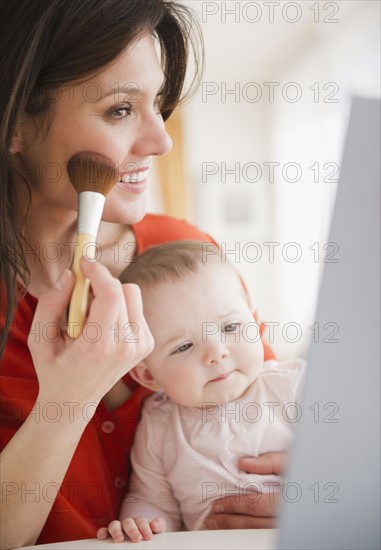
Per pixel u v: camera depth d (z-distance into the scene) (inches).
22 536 25.8
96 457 32.1
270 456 32.0
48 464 24.5
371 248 14.8
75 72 25.5
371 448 15.4
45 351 21.8
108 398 34.7
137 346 22.4
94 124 26.8
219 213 178.5
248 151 182.9
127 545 23.8
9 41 25.2
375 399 15.2
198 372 32.5
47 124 27.2
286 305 167.3
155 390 34.7
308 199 147.8
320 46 136.2
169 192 166.2
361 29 112.4
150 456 33.7
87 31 25.1
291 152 162.6
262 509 30.1
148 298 33.5
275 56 157.6
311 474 15.5
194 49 33.9
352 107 14.6
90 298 24.1
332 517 15.8
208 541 23.2
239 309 33.7
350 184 14.7
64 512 29.0
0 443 30.4
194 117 178.7
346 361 15.1
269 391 33.9
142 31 26.2
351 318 15.0
